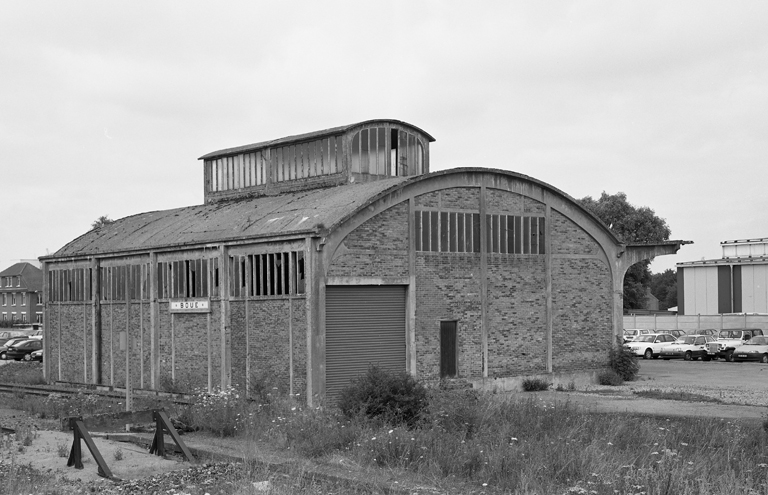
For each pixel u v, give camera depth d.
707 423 19.58
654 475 13.38
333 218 27.73
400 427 18.38
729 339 53.00
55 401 28.30
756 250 67.38
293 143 35.72
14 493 14.22
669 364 47.19
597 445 16.00
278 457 16.88
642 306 90.38
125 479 15.71
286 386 27.95
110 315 36.88
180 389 32.16
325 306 27.62
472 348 31.73
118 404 26.73
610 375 35.22
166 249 33.19
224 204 37.22
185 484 14.86
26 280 107.19
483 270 32.19
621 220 82.44
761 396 29.11
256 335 29.22
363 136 34.12
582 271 35.66
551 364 34.19
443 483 14.30
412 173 35.69
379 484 14.23
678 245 37.22
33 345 58.53
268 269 28.80
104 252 36.62
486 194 32.47
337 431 18.05
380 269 29.02
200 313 31.66
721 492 12.68
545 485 13.84
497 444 16.67
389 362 29.41
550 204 34.56
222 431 20.31
